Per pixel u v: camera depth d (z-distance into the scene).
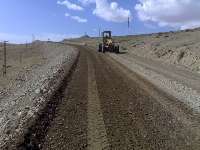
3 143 12.19
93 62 45.09
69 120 15.43
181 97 21.55
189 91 24.03
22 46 136.75
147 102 19.69
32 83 31.20
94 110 17.39
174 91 23.67
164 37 93.56
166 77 31.36
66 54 63.69
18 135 12.91
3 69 55.81
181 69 40.88
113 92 22.59
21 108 18.48
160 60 54.66
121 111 17.33
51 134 13.45
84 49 83.94
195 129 14.59
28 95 23.30
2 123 15.68
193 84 27.75
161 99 20.67
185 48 53.47
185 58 48.41
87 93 22.02
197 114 17.27
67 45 112.44
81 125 14.68
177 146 12.40
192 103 19.84
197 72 38.47
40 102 18.91
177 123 15.41
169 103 19.58
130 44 97.25
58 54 73.31
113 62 45.94
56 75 31.25
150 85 26.00
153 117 16.31
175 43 69.62
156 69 38.44
